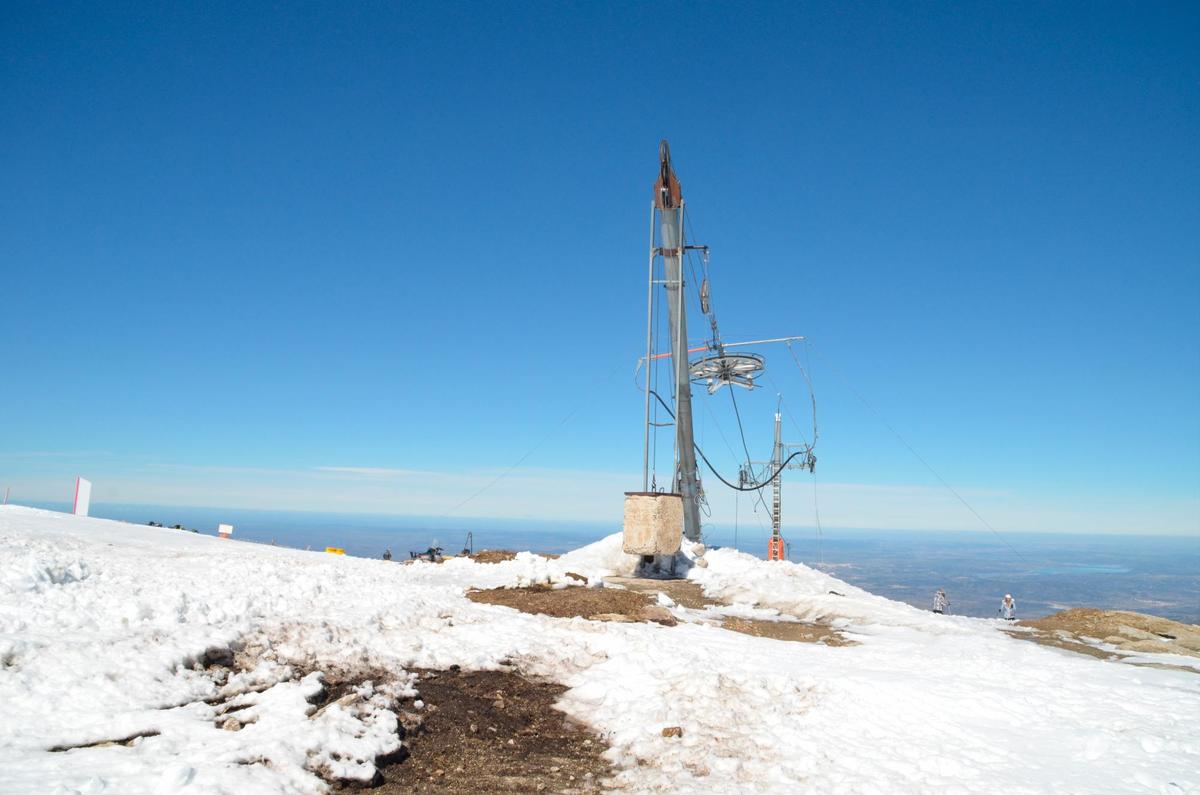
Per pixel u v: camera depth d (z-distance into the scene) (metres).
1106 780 6.21
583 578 17.12
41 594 8.59
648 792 6.12
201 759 5.51
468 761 6.76
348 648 9.19
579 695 8.93
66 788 4.86
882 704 8.12
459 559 22.28
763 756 6.80
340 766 5.96
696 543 23.80
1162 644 13.20
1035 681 9.21
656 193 24.56
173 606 8.85
